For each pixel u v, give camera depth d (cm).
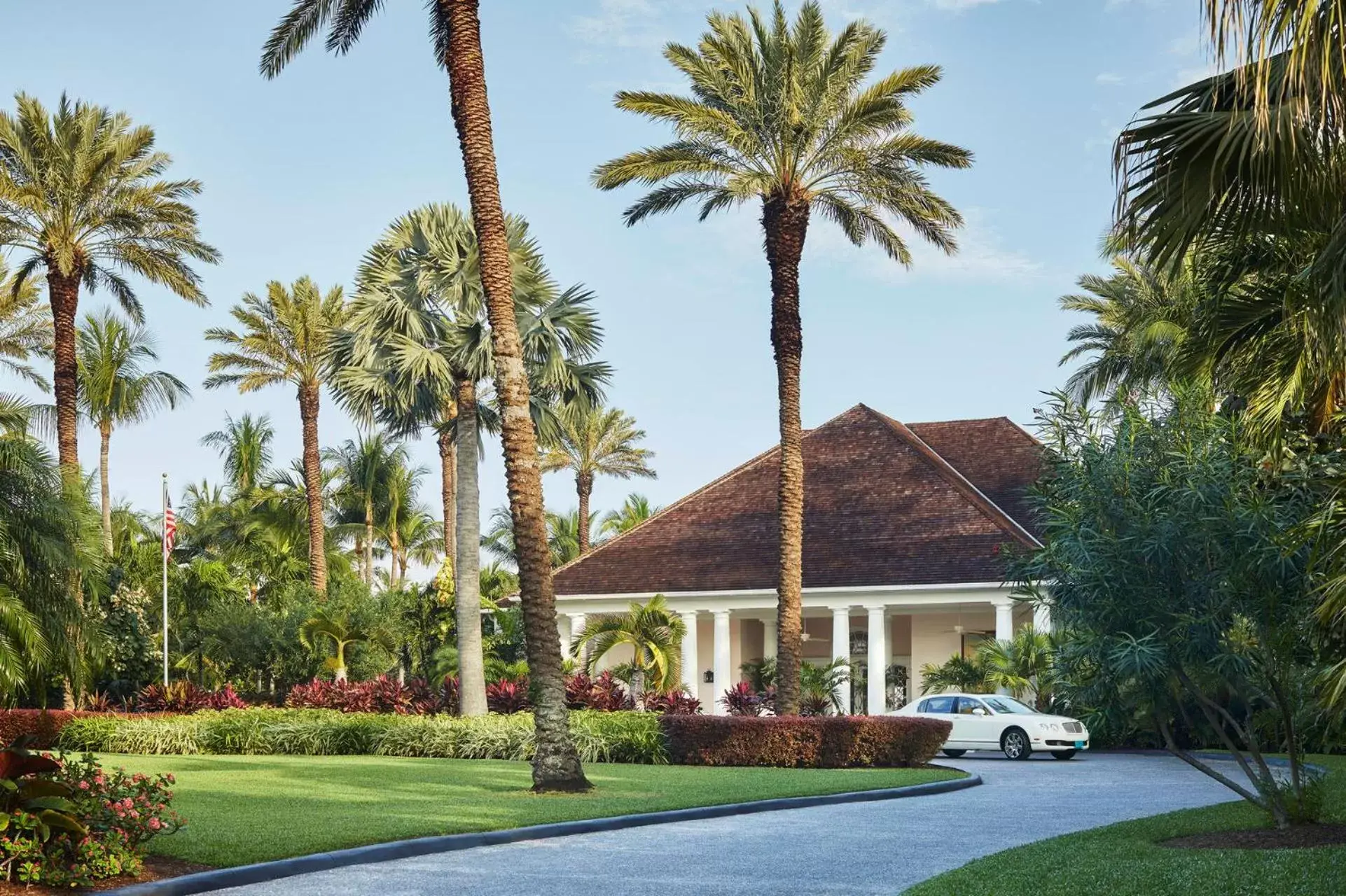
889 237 3134
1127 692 1412
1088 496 1372
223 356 5288
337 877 1135
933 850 1345
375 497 6544
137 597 4153
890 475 4428
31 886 988
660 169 2975
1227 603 1326
